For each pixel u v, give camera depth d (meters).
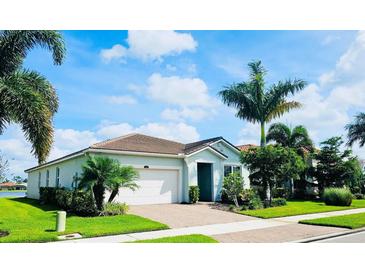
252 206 17.72
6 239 8.93
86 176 14.19
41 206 18.94
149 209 16.56
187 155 20.28
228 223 12.66
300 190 28.20
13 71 12.03
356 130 33.62
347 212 16.80
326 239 9.82
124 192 18.06
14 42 11.73
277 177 19.27
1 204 20.75
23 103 10.30
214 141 22.31
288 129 28.19
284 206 19.14
